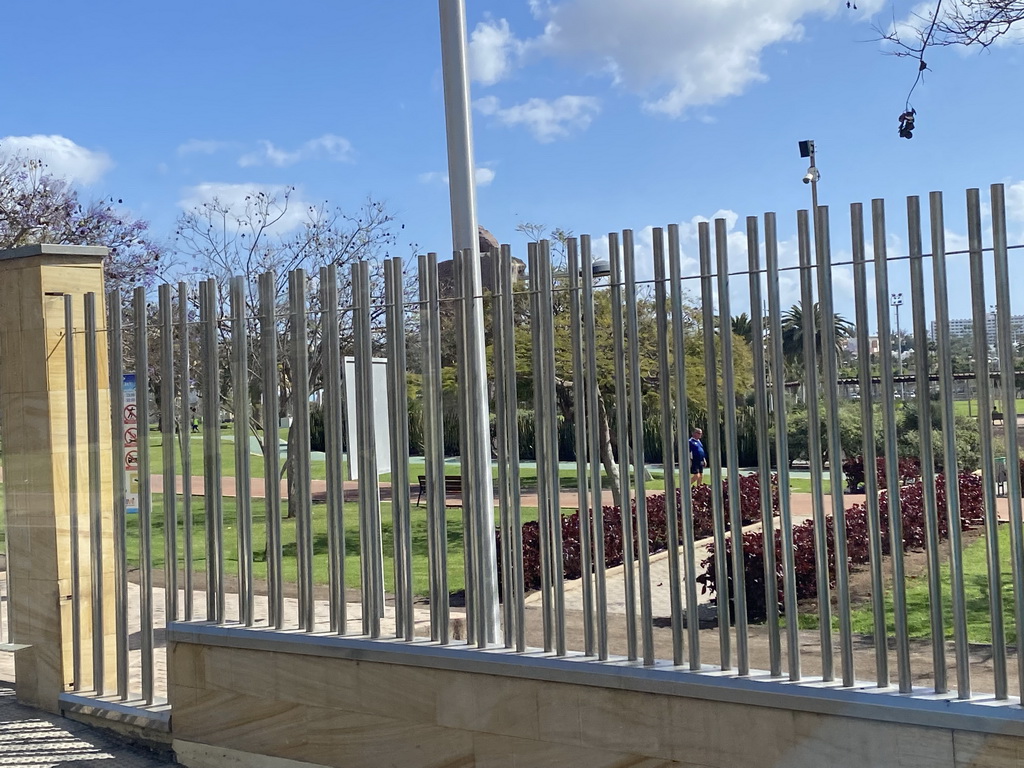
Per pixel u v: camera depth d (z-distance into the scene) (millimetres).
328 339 5344
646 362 9188
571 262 4598
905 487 11172
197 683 5719
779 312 4141
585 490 4555
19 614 6754
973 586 8984
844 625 3990
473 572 4891
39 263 6496
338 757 5191
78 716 6379
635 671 4340
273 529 5535
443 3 5512
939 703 3730
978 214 3793
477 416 4945
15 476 6727
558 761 4539
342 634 5262
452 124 5512
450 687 4840
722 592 4273
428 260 5047
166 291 5996
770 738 4043
